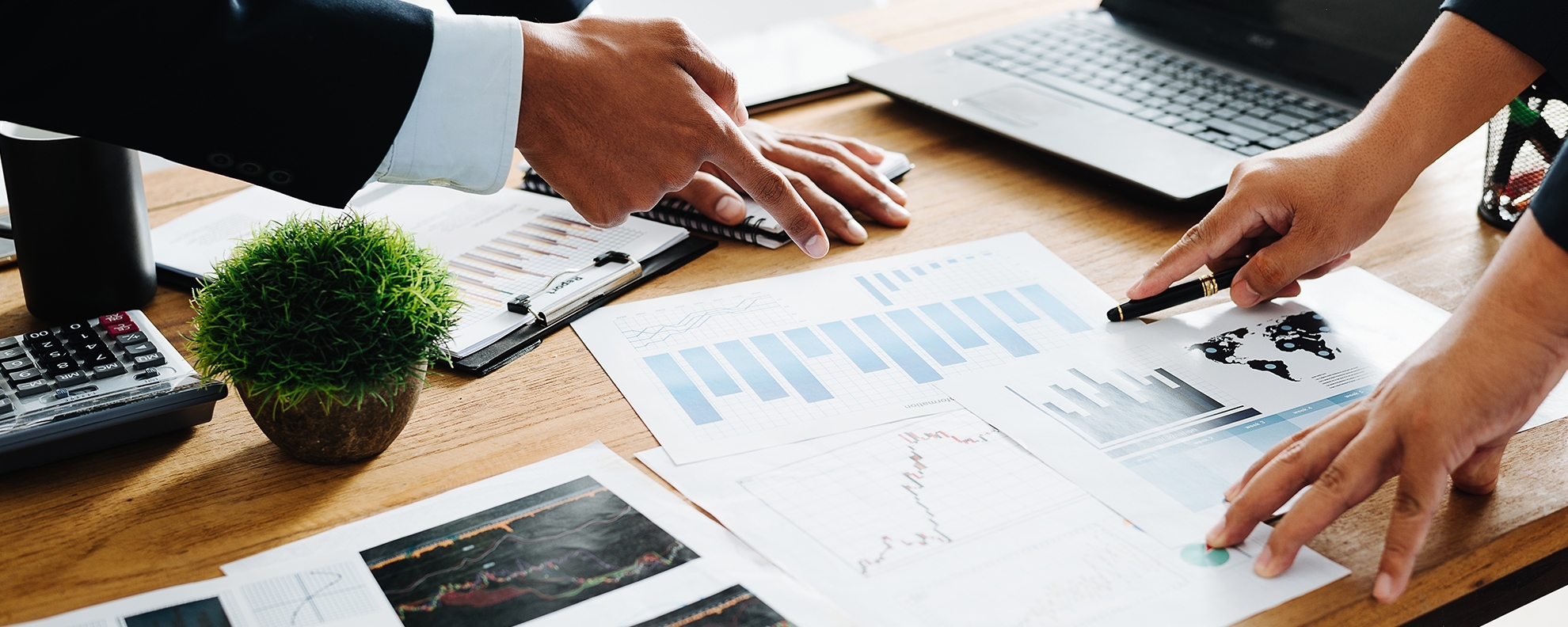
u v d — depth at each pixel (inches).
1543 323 19.1
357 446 22.5
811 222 27.9
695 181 33.6
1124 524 20.8
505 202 35.8
